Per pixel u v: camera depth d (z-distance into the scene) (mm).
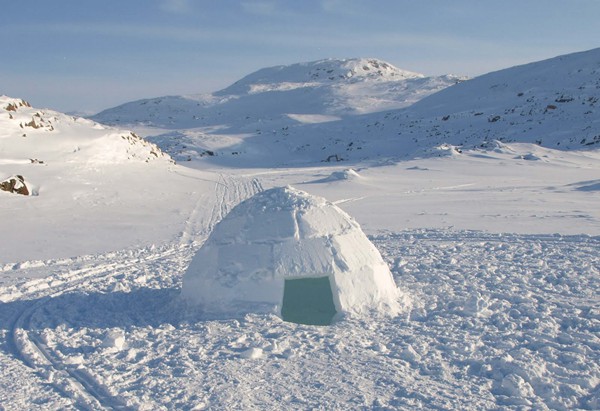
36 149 29562
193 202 26938
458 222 19141
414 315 8680
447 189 31062
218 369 6723
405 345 7422
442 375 6504
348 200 26688
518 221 18891
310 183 35188
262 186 33969
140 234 18750
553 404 5801
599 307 8977
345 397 5961
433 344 7488
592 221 18438
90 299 10305
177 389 6188
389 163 50344
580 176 38281
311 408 5719
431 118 91250
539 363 6719
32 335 8250
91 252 15672
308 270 8469
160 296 10391
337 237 8867
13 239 17609
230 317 8406
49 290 11211
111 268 13445
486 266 12031
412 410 5629
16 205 22688
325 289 9008
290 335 7750
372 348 7359
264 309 8359
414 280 10922
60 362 7078
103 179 29172
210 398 5953
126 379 6500
